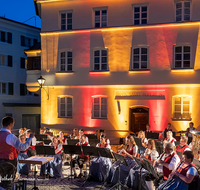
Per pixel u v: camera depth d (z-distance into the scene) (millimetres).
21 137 8742
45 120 17000
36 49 17375
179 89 14555
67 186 7828
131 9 15320
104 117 15922
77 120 16344
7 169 4801
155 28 14906
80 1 16234
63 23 16781
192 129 12484
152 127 14945
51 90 16906
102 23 16016
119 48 15539
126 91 15461
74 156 9695
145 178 6738
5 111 23891
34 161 6656
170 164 5840
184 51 14539
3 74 23844
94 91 16047
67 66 16656
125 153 7848
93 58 16109
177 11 14672
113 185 7738
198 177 4984
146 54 15141
